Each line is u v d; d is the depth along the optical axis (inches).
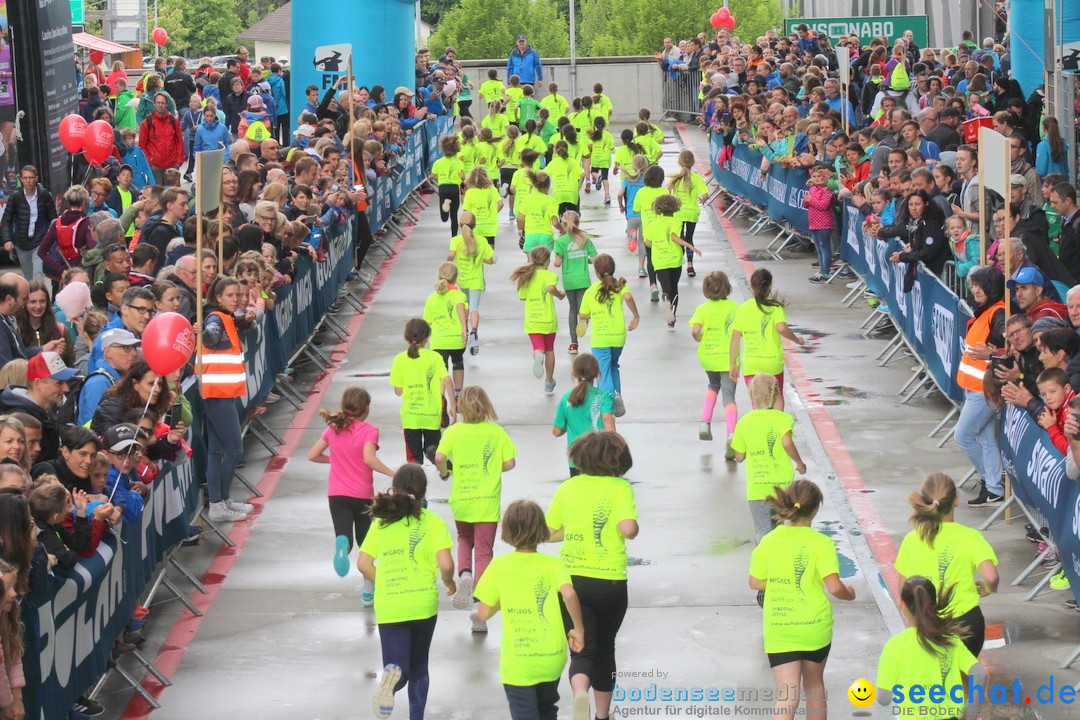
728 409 1151.6
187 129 2401.6
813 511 665.6
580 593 707.4
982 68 2228.1
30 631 610.2
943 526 682.2
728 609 867.4
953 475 1097.4
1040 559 874.8
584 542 709.3
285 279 1256.8
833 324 1593.3
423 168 2667.3
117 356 841.5
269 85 2783.0
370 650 831.1
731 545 975.0
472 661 806.5
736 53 2947.8
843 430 1224.2
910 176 1379.2
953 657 605.3
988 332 988.6
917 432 1212.5
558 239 1467.8
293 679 792.3
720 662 792.9
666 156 2955.2
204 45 7667.3
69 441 698.8
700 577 918.4
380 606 698.8
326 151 1696.6
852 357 1457.9
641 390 1374.3
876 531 986.7
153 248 1083.3
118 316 987.3
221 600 909.8
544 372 1395.2
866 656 794.2
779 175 2011.6
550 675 649.6
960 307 1106.1
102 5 5324.8
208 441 1026.7
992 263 1132.5
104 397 812.0
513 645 649.6
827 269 1795.0
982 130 1031.0
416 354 1055.0
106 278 1050.7
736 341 1096.2
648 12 5049.2
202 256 1035.3
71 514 679.1
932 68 2524.6
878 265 1505.9
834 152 1749.5
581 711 653.3
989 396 920.3
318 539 1016.9
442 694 764.0
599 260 1217.4
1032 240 1160.8
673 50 3732.8
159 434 815.1
